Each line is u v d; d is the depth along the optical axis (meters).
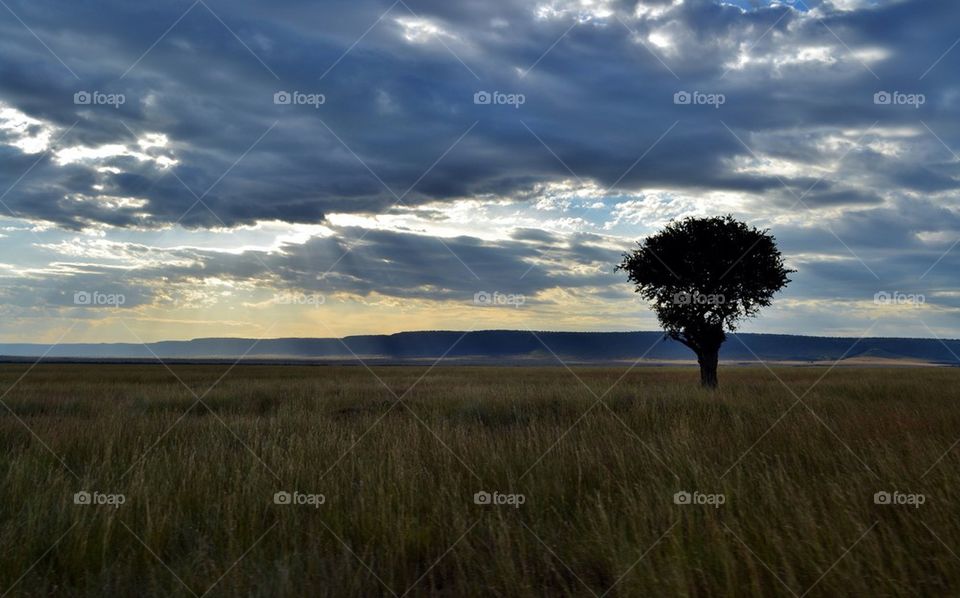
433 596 5.52
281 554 6.15
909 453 8.95
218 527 6.84
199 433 12.72
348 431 12.74
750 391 20.91
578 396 18.45
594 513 6.97
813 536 5.87
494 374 53.38
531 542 6.36
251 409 19.30
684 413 13.91
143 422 13.62
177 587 5.43
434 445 10.34
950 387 23.39
